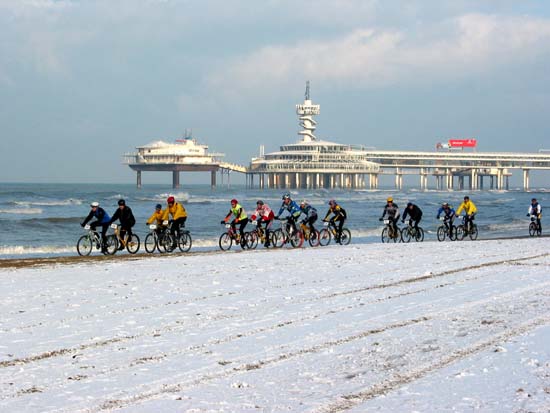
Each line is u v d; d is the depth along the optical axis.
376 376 10.95
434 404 9.53
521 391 10.09
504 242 39.97
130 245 32.12
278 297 18.81
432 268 25.84
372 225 69.44
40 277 22.75
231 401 9.68
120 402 9.62
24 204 107.62
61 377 10.88
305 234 36.72
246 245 35.12
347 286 20.98
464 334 13.95
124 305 17.44
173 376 10.94
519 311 16.53
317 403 9.59
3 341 13.32
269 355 12.28
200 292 19.67
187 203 119.94
